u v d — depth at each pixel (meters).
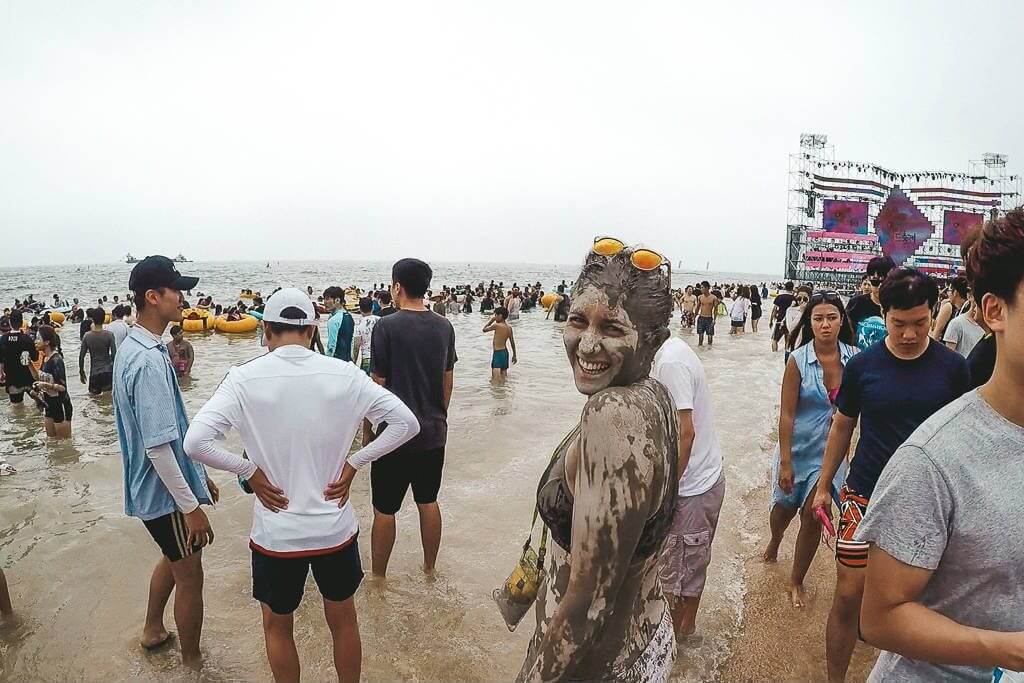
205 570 4.52
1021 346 1.37
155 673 3.40
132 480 3.26
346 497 3.11
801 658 3.44
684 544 3.49
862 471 3.12
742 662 3.40
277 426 2.91
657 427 1.58
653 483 1.54
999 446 1.44
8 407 10.91
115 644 3.66
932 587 1.54
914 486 1.48
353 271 164.25
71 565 4.63
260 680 3.36
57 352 8.59
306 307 3.04
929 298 2.99
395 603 4.09
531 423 8.94
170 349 12.55
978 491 1.43
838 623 3.08
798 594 4.04
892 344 3.12
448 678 3.38
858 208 46.91
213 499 3.65
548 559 1.93
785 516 4.34
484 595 4.19
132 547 4.94
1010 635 1.38
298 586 3.01
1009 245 1.36
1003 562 1.43
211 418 2.82
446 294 32.34
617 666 1.78
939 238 44.16
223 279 104.69
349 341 8.59
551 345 19.12
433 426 4.29
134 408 3.13
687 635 3.60
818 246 47.69
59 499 6.01
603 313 1.58
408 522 5.37
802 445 4.09
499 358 13.03
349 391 3.05
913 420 2.99
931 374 3.01
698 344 18.92
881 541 1.54
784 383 4.17
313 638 3.73
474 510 5.62
